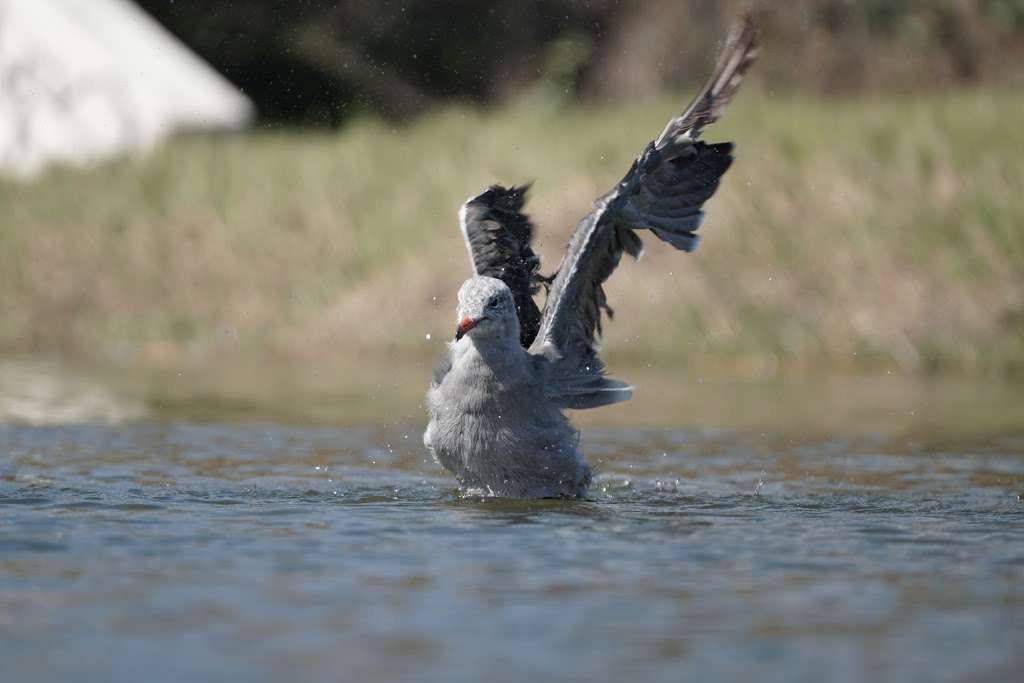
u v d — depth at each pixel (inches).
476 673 212.2
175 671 212.2
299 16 1611.7
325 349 780.6
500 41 1610.5
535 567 275.9
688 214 368.2
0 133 1219.9
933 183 800.3
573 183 855.7
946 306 727.1
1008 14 1333.7
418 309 798.5
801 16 1337.4
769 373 684.7
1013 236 748.6
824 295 742.5
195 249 891.4
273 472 399.5
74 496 350.3
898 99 1067.3
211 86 1325.0
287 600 249.4
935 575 272.5
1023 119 877.2
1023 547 299.3
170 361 743.7
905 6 1337.4
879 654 222.2
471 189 884.6
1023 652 223.8
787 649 224.5
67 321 836.0
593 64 1529.3
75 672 211.5
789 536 309.9
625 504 353.7
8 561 276.1
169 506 339.3
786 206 797.2
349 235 877.8
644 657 220.2
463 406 356.8
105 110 1246.9
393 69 1595.7
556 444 359.3
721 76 367.9
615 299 757.9
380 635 229.8
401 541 299.0
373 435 479.5
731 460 434.0
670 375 671.1
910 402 573.3
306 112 1571.1
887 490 378.0
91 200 971.9
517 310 395.9
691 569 275.9
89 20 1301.7
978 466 418.9
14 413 527.5
